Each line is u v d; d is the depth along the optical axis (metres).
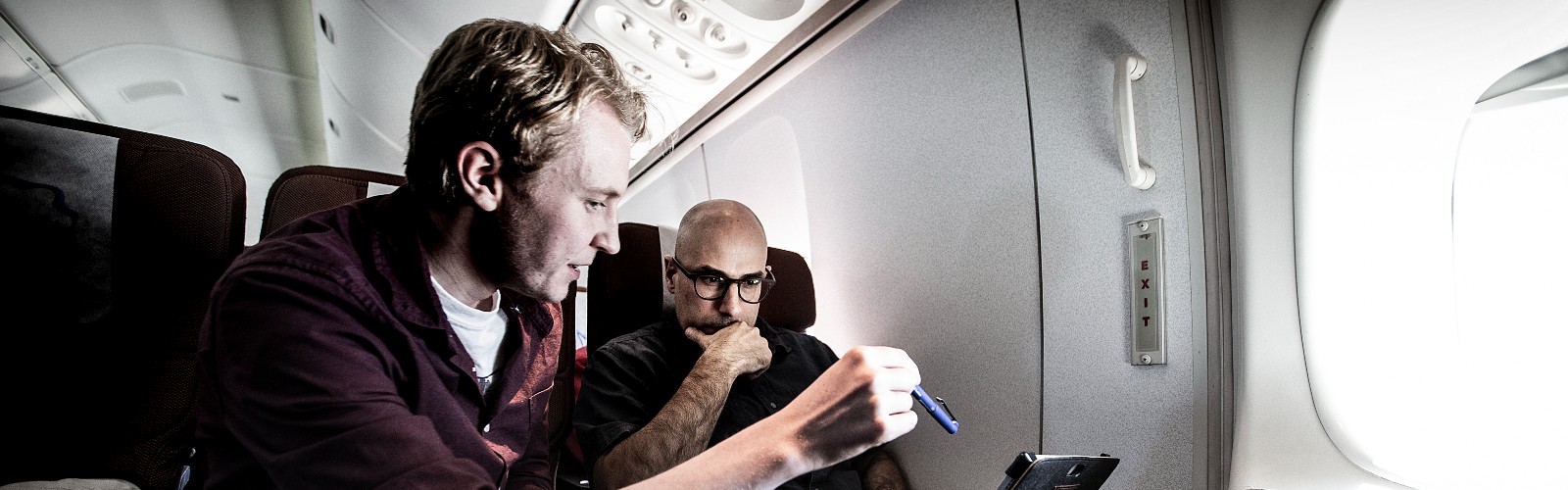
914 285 1.76
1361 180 1.05
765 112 2.16
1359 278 1.06
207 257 1.09
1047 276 1.44
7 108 0.99
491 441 1.01
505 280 0.85
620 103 0.83
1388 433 1.02
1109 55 1.31
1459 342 1.05
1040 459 0.73
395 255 0.79
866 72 1.84
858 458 1.72
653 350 1.53
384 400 0.66
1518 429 0.98
